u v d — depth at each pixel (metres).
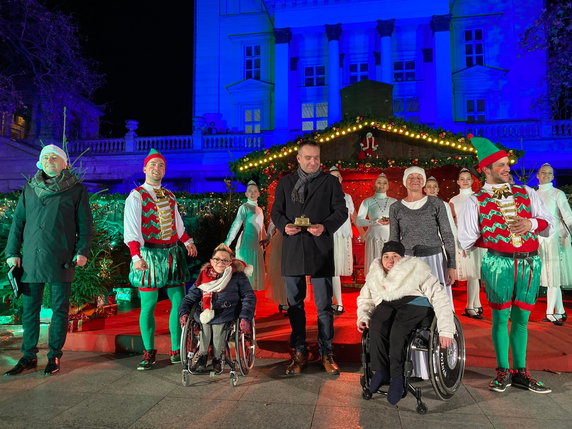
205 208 12.02
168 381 4.12
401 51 24.56
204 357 4.16
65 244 4.50
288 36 24.47
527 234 3.79
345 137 8.83
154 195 4.73
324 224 4.23
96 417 3.30
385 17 23.80
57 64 21.02
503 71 23.58
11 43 20.48
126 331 5.43
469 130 21.25
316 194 4.36
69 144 23.45
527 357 4.41
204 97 26.12
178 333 4.73
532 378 3.89
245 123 25.80
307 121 24.95
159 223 4.65
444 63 23.03
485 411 3.37
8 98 20.33
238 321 4.05
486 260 3.89
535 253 3.83
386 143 8.68
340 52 24.80
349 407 3.46
